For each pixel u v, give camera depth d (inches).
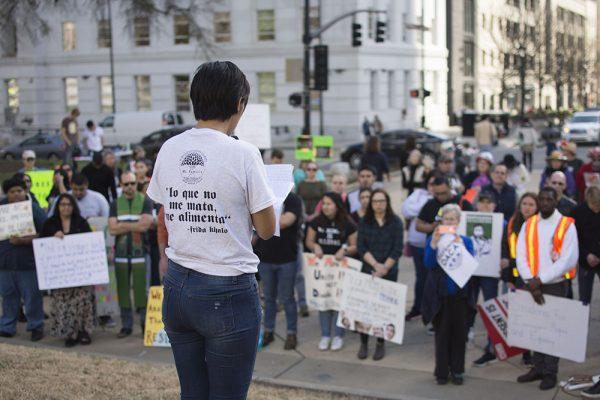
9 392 216.7
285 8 1676.9
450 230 269.7
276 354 317.4
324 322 324.8
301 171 481.4
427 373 290.5
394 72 1838.1
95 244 325.7
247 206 110.3
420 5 1966.0
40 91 1902.1
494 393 266.4
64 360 268.5
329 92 1659.7
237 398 114.2
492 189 380.5
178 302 111.8
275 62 1695.4
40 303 339.0
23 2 901.8
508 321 277.6
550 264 267.4
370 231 315.9
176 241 112.3
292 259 323.3
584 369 291.3
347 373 291.6
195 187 109.1
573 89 3198.8
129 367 266.8
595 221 304.8
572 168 482.6
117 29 1820.9
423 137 1209.4
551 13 2598.4
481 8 2522.1
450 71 2315.5
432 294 272.7
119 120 1493.6
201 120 112.2
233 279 110.3
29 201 332.2
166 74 1796.3
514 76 2402.8
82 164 928.9
